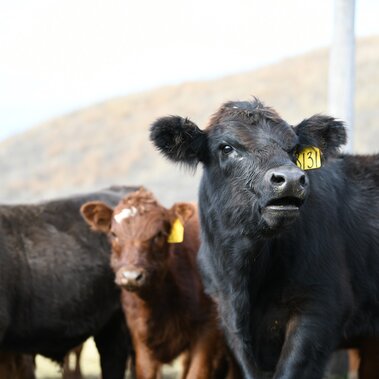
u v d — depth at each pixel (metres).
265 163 9.77
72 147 86.31
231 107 10.62
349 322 11.27
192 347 13.62
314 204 10.79
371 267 11.44
